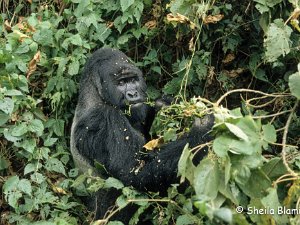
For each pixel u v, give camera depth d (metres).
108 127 5.98
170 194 5.35
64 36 6.66
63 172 6.11
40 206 6.04
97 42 6.79
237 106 6.91
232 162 4.29
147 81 6.97
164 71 6.91
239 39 6.72
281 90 6.49
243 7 6.66
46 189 6.16
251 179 4.38
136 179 5.77
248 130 4.41
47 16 6.84
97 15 6.65
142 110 6.21
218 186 4.29
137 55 6.95
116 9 6.64
